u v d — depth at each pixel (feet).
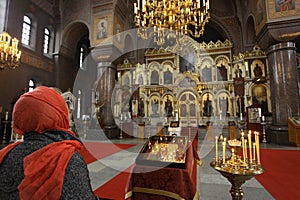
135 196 6.48
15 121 2.57
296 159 16.34
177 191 5.94
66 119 2.85
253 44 39.17
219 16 45.88
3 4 32.63
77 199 2.10
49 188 2.02
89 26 39.96
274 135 25.49
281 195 9.16
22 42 36.73
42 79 39.55
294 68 25.08
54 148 2.30
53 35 43.57
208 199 8.93
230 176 5.93
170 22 18.84
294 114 24.31
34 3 38.86
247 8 37.29
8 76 32.30
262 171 5.83
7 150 2.60
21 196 2.05
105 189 9.83
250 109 29.71
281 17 25.14
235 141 6.96
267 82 33.68
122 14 40.47
